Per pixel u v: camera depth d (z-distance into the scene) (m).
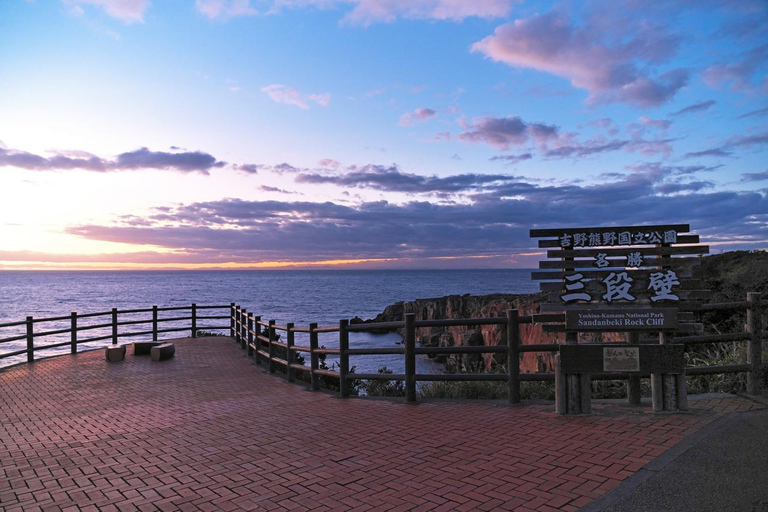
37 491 4.72
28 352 13.47
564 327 6.93
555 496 4.14
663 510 3.81
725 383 7.86
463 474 4.73
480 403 7.66
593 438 5.60
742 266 16.59
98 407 8.41
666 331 6.73
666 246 6.87
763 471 4.40
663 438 5.46
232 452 5.74
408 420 6.86
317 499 4.32
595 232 6.93
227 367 12.73
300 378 12.13
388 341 46.69
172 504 4.33
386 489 4.46
